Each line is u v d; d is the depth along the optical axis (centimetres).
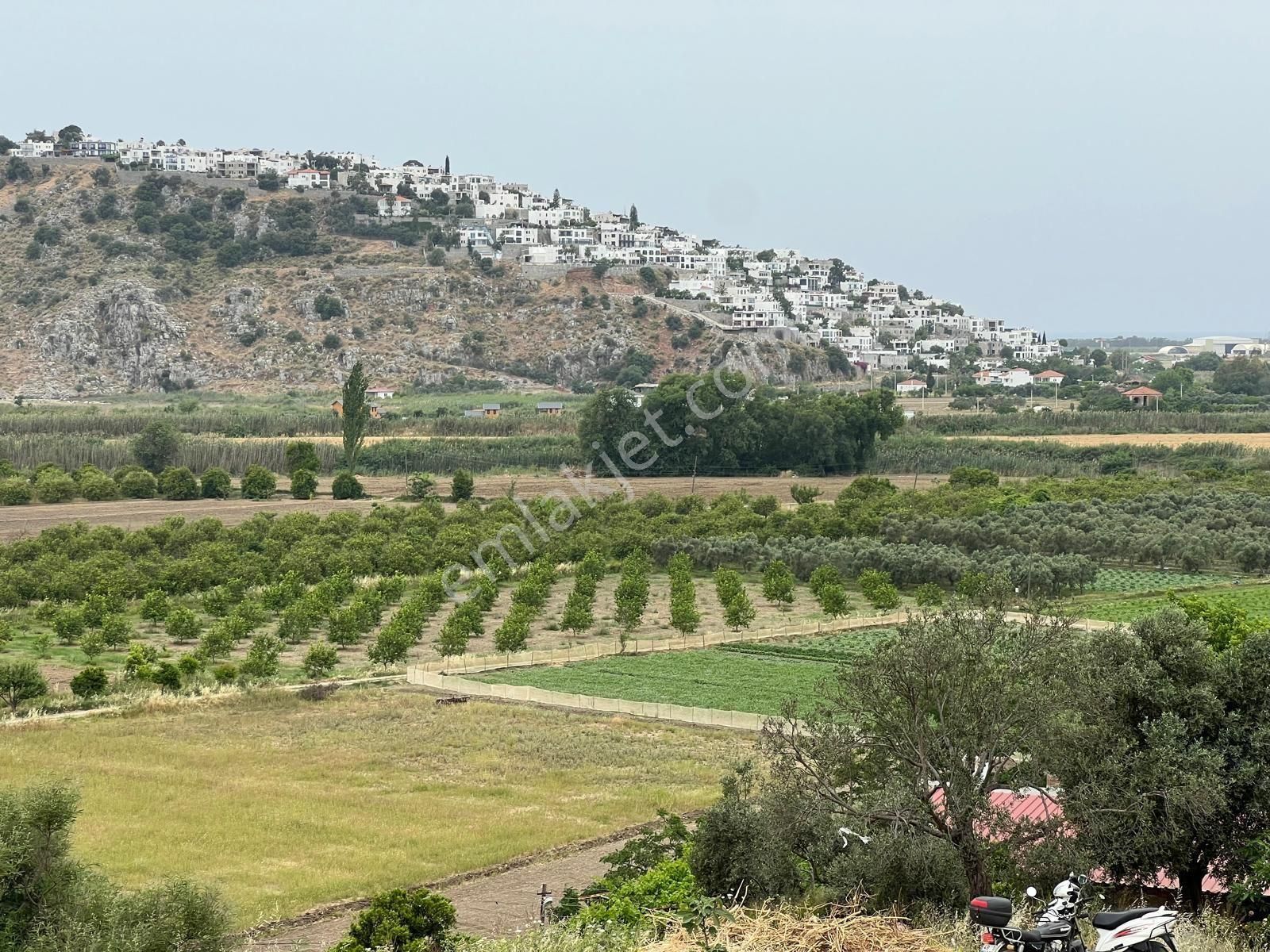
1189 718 2598
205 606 9569
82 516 14200
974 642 2623
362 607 9256
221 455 17800
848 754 2691
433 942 3028
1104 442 19975
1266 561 11012
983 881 2498
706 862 2745
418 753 5903
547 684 7425
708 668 7894
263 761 5725
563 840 4509
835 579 10762
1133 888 2620
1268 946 2202
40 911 2709
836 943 1894
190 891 2772
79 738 6038
